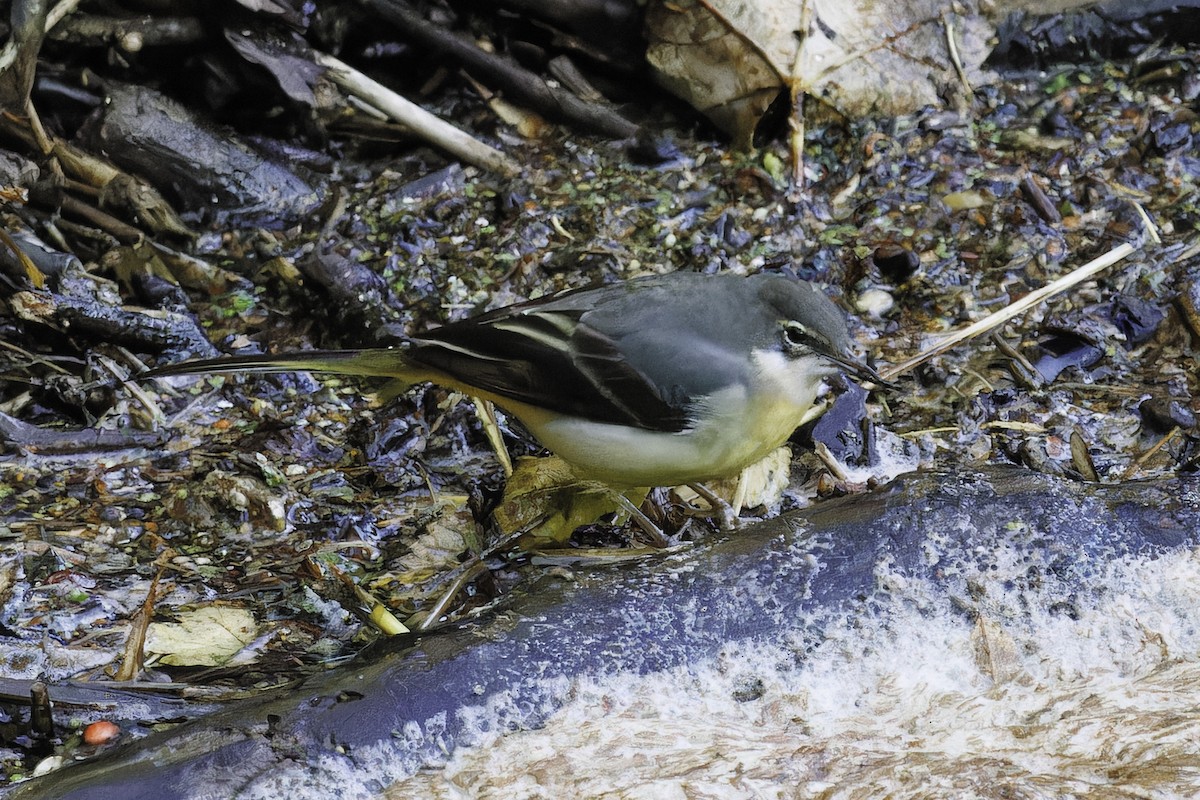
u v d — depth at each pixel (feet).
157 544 30.68
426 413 35.68
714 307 28.40
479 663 23.34
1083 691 23.91
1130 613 25.26
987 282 40.52
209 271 39.65
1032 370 37.19
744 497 32.53
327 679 23.43
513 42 45.11
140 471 33.30
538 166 43.83
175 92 42.50
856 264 40.70
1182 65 47.32
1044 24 47.24
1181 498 27.02
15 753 24.07
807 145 44.55
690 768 21.71
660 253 40.96
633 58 45.06
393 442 34.60
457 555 30.53
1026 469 28.25
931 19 46.06
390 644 24.53
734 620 24.86
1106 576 25.70
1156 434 34.86
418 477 33.53
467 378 29.43
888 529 26.27
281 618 28.30
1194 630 25.14
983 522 26.32
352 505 32.35
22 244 38.22
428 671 23.07
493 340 29.40
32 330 36.96
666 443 28.45
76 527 31.07
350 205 41.93
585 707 23.34
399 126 43.21
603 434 28.73
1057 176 43.93
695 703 23.86
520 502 30.89
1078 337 38.14
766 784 21.30
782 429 29.09
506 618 24.53
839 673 24.44
